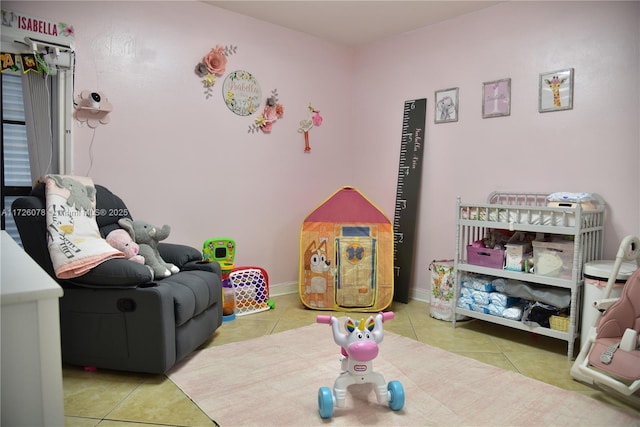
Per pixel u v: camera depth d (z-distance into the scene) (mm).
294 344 2686
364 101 4191
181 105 3203
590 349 2148
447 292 3186
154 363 2139
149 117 3061
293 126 3861
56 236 2172
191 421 1819
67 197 2328
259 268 3441
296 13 3459
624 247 2211
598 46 2746
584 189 2828
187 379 2189
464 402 1980
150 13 3031
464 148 3449
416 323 3150
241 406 1930
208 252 3189
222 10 3369
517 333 2951
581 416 1867
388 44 3967
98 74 2836
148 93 3047
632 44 2613
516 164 3154
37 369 1101
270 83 3680
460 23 3445
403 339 2793
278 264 3850
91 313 2188
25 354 1089
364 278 3455
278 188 3795
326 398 1812
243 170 3564
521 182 3133
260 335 2865
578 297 2543
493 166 3281
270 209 3754
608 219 2729
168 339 2162
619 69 2666
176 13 3148
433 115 3645
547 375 2289
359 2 3244
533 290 2709
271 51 3668
